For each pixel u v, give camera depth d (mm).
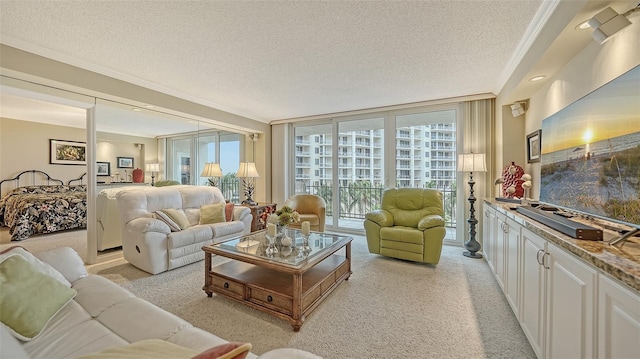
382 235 3330
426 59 2660
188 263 3135
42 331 1206
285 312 1949
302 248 2443
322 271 2441
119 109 3637
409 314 2070
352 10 1863
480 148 3850
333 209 5141
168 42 2312
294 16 1936
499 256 2410
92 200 3164
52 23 2016
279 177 5641
